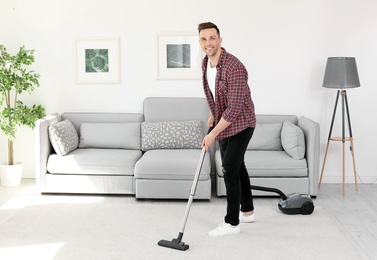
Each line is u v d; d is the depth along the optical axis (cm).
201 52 605
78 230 447
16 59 567
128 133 584
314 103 605
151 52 607
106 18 605
